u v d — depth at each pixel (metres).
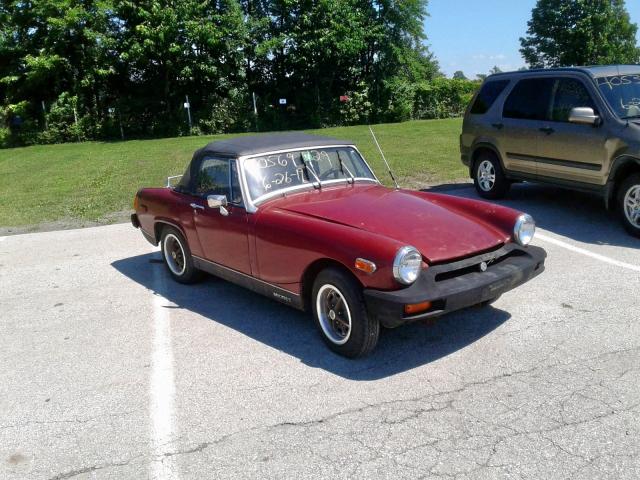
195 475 3.04
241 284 5.14
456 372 3.96
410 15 36.66
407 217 4.39
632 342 4.26
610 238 6.97
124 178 13.98
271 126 34.12
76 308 5.64
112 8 30.08
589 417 3.34
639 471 2.86
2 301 5.96
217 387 3.94
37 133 30.00
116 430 3.51
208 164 5.38
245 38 33.03
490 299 4.09
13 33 30.66
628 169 7.04
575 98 7.71
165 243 6.20
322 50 33.22
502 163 9.02
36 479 3.09
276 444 3.26
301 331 4.79
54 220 9.77
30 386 4.13
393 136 21.53
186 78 32.16
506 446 3.11
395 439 3.23
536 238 7.12
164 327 5.04
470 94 39.09
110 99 32.44
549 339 4.38
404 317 3.70
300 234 4.27
